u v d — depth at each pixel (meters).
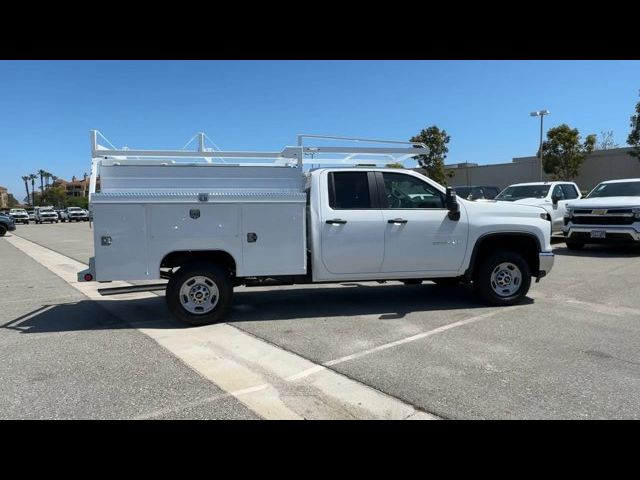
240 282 6.38
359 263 6.35
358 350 5.04
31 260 14.80
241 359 4.83
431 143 39.03
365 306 7.00
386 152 6.90
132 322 6.38
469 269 6.70
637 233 11.16
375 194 6.42
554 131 38.56
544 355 4.76
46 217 56.25
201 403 3.82
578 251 12.66
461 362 4.61
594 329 5.62
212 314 6.07
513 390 3.94
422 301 7.25
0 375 4.46
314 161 7.07
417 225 6.43
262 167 6.25
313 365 4.63
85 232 29.97
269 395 3.96
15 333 5.90
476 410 3.61
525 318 6.16
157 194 5.78
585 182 40.88
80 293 8.79
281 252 6.16
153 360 4.83
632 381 4.09
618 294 7.45
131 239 5.77
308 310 6.82
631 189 12.49
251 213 6.04
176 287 5.94
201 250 5.99
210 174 6.11
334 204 6.31
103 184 5.82
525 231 6.73
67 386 4.18
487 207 6.74
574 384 4.04
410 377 4.26
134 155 6.13
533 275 7.07
